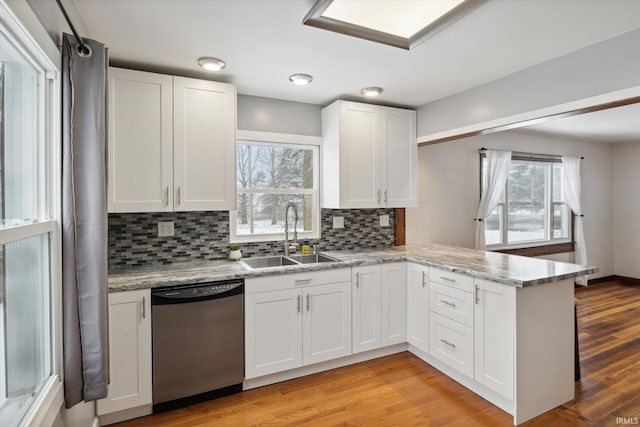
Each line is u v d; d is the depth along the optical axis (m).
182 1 1.63
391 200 3.30
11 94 1.20
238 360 2.37
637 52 1.91
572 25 1.86
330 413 2.18
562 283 2.25
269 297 2.46
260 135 3.07
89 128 1.59
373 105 3.20
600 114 3.71
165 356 2.16
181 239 2.75
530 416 2.10
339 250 3.39
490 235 4.71
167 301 2.15
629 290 5.12
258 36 1.98
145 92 2.33
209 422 2.09
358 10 1.71
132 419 2.12
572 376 2.28
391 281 2.95
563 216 5.43
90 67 1.60
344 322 2.74
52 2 1.40
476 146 4.33
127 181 2.28
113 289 2.02
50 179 1.48
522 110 2.49
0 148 1.12
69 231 1.51
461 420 2.10
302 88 2.87
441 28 1.79
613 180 5.79
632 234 5.57
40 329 1.43
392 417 2.13
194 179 2.49
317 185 3.34
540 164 5.17
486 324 2.23
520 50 2.18
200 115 2.51
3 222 1.14
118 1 1.63
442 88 2.89
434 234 4.00
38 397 1.30
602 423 2.05
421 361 2.89
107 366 1.66
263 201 3.16
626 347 3.11
